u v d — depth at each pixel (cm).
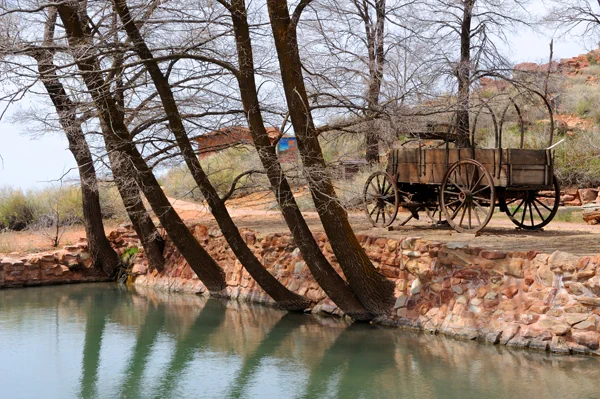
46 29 1471
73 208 2308
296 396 901
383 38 1562
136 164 1371
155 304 1534
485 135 2516
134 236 1933
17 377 1020
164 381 989
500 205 1411
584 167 2164
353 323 1251
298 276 1409
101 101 1295
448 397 853
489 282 1082
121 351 1154
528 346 1002
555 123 2558
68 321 1382
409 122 1347
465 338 1075
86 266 1880
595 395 823
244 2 1180
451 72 1838
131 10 1255
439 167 1391
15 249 1945
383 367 990
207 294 1611
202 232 1678
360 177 2123
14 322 1378
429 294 1166
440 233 1354
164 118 1344
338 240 1196
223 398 909
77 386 977
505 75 2050
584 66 3816
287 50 1149
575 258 980
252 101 1204
